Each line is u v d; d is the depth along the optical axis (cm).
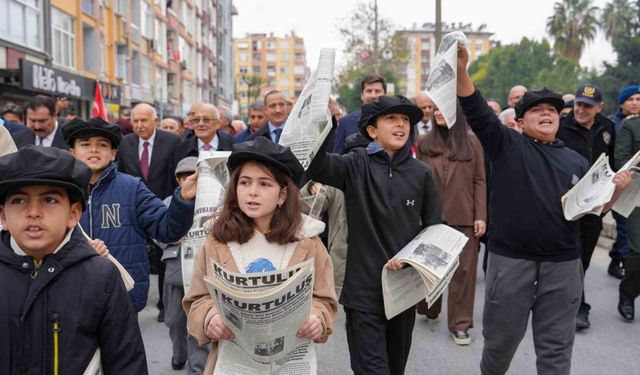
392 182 354
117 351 212
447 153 532
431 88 308
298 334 244
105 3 2639
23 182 195
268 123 720
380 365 339
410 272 347
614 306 636
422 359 492
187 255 309
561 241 355
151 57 3453
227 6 7419
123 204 347
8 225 202
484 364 387
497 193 370
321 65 292
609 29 5088
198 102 655
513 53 8131
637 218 567
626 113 723
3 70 1600
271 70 14000
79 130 337
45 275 203
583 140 606
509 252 364
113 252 342
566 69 5609
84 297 206
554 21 5662
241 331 233
